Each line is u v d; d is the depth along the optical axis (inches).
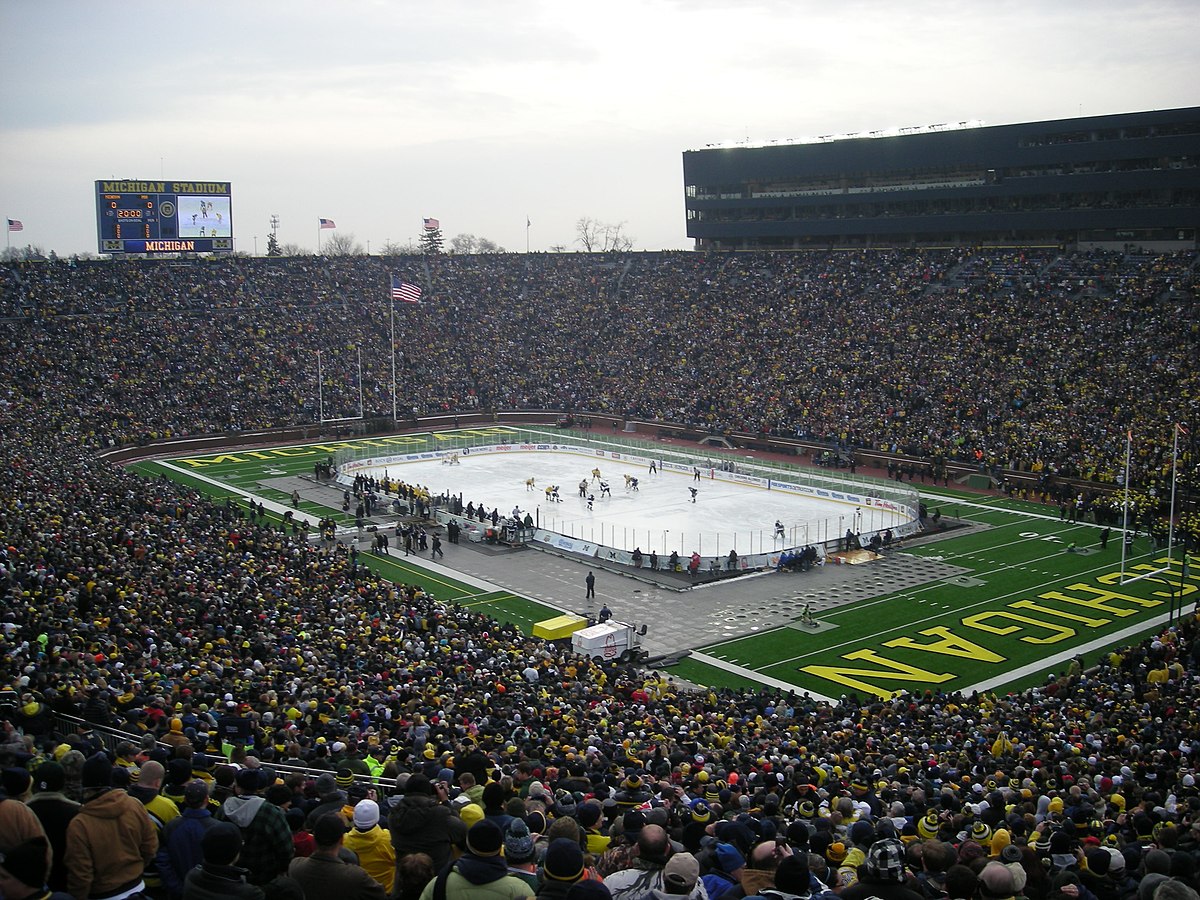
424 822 565.6
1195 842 764.6
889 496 3440.0
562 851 441.4
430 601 2212.1
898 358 4726.9
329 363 5383.9
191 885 430.9
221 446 4712.1
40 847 394.6
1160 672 1742.1
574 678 1710.1
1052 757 1237.7
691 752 1222.9
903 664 2159.2
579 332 5831.7
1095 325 4414.4
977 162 5398.6
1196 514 3036.4
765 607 2556.6
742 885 515.2
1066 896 544.1
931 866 572.7
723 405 4968.0
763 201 6195.9
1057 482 3703.3
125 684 1185.4
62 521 2202.3
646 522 3353.8
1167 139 4847.4
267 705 1215.6
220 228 5885.8
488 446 4662.9
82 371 4771.2
